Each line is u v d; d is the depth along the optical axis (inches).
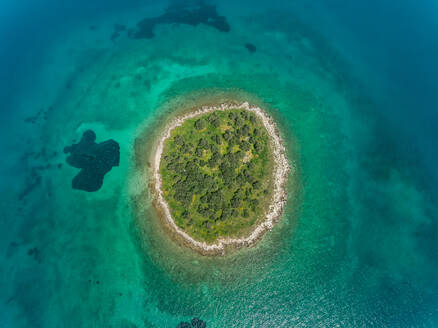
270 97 2640.3
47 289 1914.4
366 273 1958.7
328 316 1829.5
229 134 2316.7
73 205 2181.3
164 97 2645.2
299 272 1940.2
